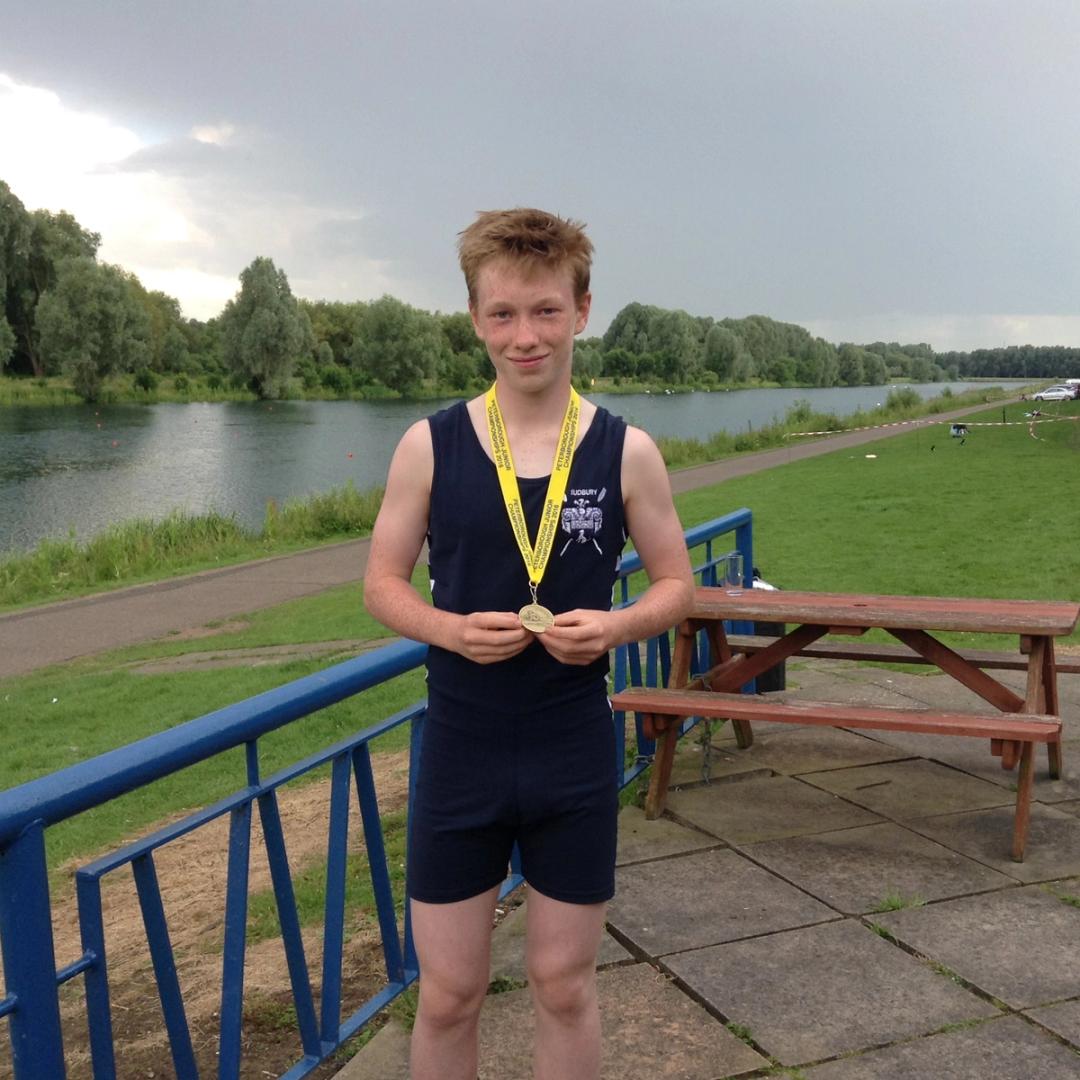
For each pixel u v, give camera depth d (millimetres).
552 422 1862
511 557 1815
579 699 1865
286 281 92062
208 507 28094
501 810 1864
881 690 6168
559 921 1900
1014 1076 2531
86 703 8555
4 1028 3438
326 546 18547
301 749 6723
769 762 4824
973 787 4480
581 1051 1972
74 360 75875
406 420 65812
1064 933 3211
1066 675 6414
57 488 32250
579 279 1841
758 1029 2744
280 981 3309
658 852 3861
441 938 1928
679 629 4480
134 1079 2803
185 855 4973
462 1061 2029
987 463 24219
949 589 10344
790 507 17922
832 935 3223
